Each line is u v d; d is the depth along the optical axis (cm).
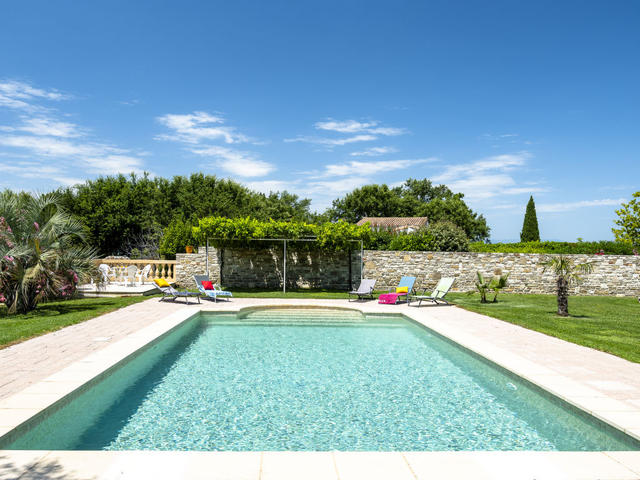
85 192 3575
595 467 354
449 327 1003
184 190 4069
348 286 1950
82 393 522
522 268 1923
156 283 1453
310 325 1132
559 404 516
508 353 738
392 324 1157
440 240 2275
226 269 1930
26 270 1074
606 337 896
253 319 1213
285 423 502
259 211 4528
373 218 5575
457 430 486
